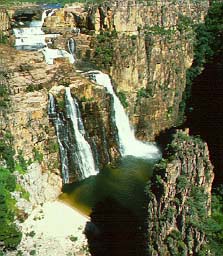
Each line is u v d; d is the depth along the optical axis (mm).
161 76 131125
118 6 127000
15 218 90125
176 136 77125
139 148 123750
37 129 101688
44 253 84250
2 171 92562
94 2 142000
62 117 107250
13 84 104938
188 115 129625
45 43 128500
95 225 91375
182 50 133875
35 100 103125
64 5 146500
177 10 135625
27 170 97375
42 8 143250
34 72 111250
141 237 75625
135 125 128500
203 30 136875
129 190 103125
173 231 67125
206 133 110875
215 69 127375
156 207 69188
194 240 65625
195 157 69750
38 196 97375
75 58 128625
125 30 128500
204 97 126250
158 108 130625
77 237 88062
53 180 103062
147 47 128750
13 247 84875
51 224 91312
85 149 110438
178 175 68812
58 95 107000
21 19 138625
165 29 133000
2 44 126375
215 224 67625
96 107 112625
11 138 96250
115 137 118688
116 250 84688
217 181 79750
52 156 104438
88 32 130125
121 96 126188
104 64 125500
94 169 111375
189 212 66625
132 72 127500
